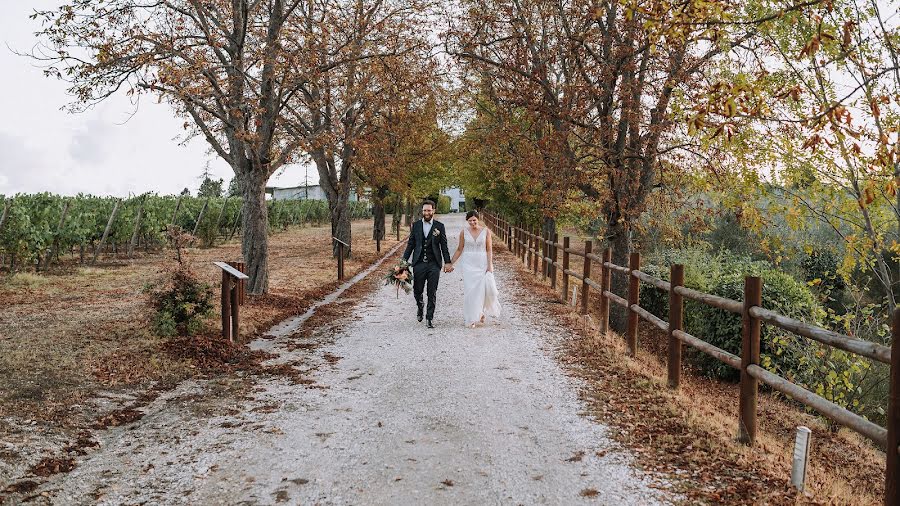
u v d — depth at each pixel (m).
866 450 7.84
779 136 10.07
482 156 20.28
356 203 65.00
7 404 5.27
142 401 5.74
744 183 10.94
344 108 16.28
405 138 20.30
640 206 12.28
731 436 4.79
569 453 4.43
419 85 12.84
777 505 3.55
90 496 3.77
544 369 6.91
